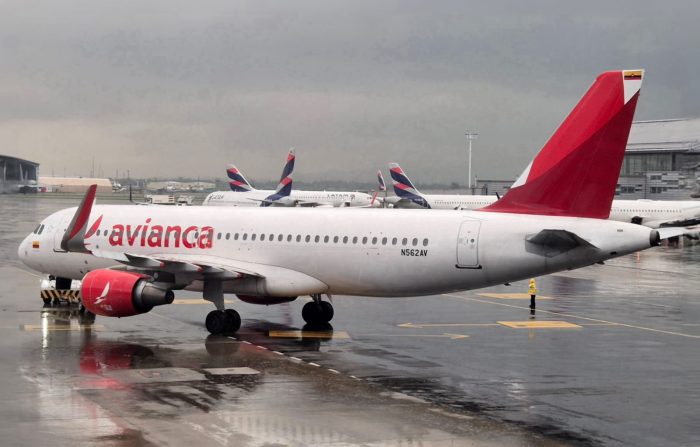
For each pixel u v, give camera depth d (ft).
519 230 111.75
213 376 91.91
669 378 92.99
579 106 110.73
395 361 101.30
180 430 70.44
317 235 123.24
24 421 72.64
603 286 184.24
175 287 121.90
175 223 132.98
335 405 79.66
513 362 101.30
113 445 66.08
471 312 143.64
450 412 77.61
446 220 116.78
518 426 73.15
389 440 68.54
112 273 116.88
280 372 94.43
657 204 354.54
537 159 113.09
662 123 607.37
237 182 504.43
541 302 157.38
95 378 90.33
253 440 67.97
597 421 75.15
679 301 159.33
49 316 134.72
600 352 108.06
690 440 69.67
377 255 119.03
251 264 126.93
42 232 141.49
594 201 110.01
